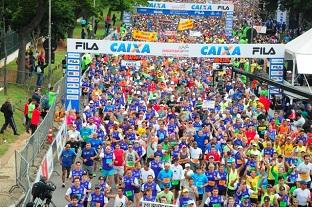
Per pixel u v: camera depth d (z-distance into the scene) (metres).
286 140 59.16
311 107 78.88
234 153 55.12
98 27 183.12
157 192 48.03
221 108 75.00
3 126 69.62
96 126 61.25
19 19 98.75
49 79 89.75
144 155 58.00
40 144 65.56
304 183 49.75
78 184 46.88
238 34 175.38
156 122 63.50
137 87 85.44
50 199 47.78
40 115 75.00
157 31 165.50
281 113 75.88
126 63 103.38
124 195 47.66
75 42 83.38
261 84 90.75
